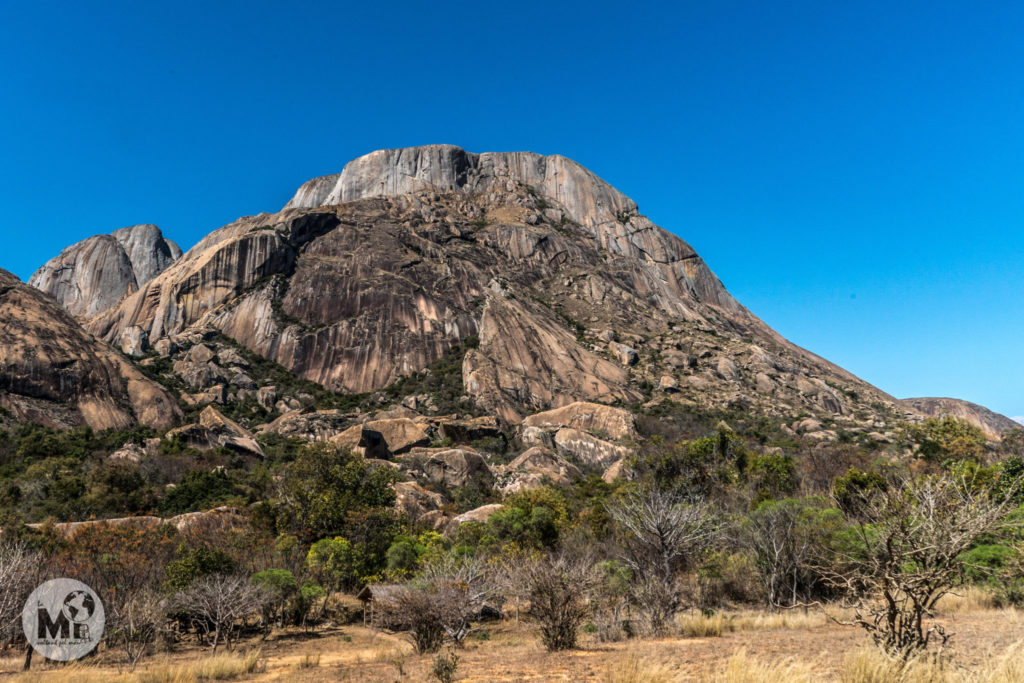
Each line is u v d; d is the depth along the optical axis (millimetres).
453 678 9820
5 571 14203
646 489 39625
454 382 114125
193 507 45250
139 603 17438
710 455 47406
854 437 89625
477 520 36406
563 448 80125
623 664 8719
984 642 9219
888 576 7578
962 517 7332
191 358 113312
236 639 20609
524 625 19656
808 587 18406
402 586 19578
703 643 12102
